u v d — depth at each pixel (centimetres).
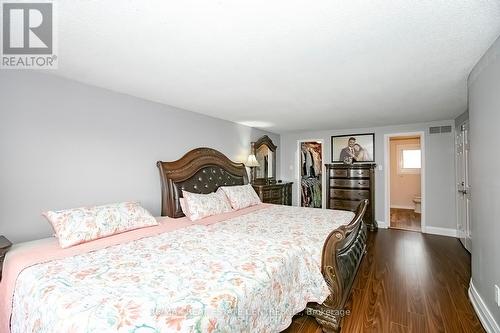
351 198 545
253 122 477
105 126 270
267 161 583
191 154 368
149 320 97
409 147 758
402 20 145
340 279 193
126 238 212
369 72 227
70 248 187
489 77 184
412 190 757
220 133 438
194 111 381
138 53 188
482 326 197
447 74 233
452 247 400
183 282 128
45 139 224
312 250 202
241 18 143
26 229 212
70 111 242
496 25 151
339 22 147
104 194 268
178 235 220
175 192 324
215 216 315
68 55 191
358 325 200
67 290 121
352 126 531
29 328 121
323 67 215
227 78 242
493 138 181
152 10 135
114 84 258
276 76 237
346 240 223
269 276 144
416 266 321
